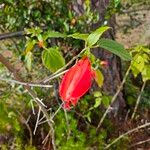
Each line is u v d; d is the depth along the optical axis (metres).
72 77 0.42
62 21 1.18
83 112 1.35
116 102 1.48
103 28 0.45
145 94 1.57
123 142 1.39
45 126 1.34
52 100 1.32
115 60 1.41
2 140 1.30
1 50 1.35
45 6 1.18
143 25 1.83
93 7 1.23
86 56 0.45
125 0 1.62
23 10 1.18
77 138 1.29
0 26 1.25
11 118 1.23
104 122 1.43
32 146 1.30
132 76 1.62
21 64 1.30
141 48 1.10
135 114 1.52
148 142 1.43
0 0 1.18
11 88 1.21
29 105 1.23
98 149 1.32
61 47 1.23
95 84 1.37
